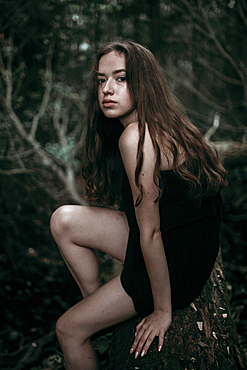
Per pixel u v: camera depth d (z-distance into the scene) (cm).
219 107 429
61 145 356
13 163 369
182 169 126
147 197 118
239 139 422
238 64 446
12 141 344
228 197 339
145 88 127
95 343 218
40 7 374
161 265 124
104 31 409
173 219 132
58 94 381
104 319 136
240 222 351
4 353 239
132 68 127
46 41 374
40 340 248
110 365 127
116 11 403
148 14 424
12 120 327
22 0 363
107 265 307
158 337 129
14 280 315
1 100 325
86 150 160
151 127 121
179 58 453
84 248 153
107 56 129
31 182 382
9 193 374
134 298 135
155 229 121
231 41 445
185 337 130
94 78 142
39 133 400
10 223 350
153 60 134
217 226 150
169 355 123
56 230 148
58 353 230
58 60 396
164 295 129
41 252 348
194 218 135
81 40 399
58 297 296
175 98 145
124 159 121
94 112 150
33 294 301
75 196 333
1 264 334
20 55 378
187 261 137
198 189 129
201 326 136
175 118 133
